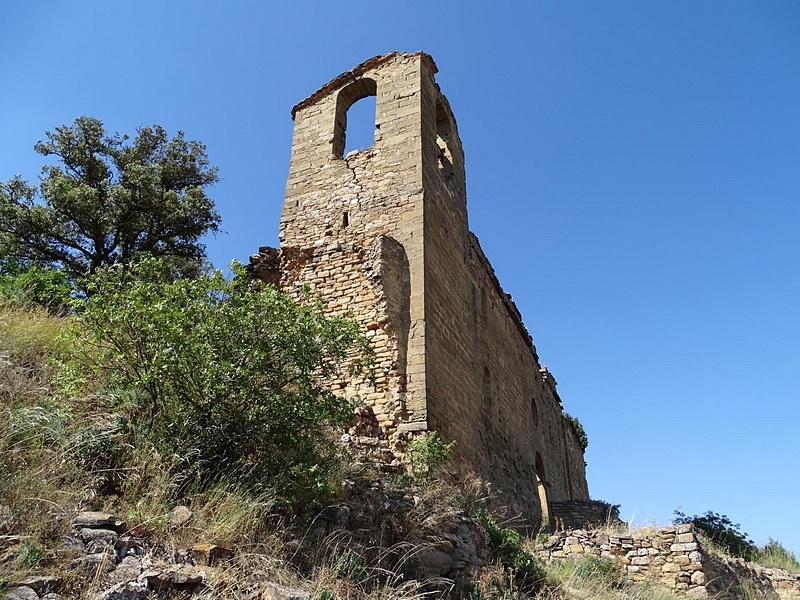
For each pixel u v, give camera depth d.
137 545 6.22
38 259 22.62
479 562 10.23
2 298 12.31
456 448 15.62
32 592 5.16
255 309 9.48
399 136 18.61
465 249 20.53
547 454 30.03
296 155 20.17
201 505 7.46
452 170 20.97
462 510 11.06
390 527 9.25
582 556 14.31
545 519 25.06
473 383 18.66
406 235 16.80
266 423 8.71
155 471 7.45
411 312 15.61
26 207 22.56
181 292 9.27
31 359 9.67
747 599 15.32
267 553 7.05
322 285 17.19
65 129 24.02
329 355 10.28
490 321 23.11
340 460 9.86
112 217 23.00
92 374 8.86
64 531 5.99
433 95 20.61
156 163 25.52
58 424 7.37
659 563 14.18
